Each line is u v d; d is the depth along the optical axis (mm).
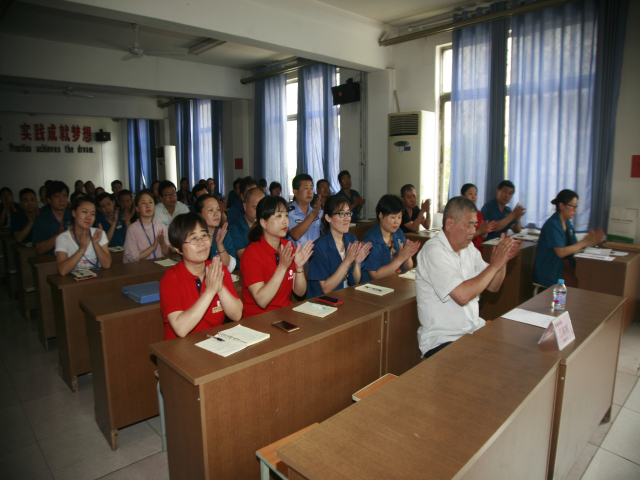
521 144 4434
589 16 3869
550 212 4324
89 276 2744
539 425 1430
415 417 1146
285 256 1963
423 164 5223
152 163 11492
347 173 5484
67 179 11953
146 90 6691
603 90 3812
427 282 2037
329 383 1808
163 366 1548
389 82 5566
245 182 4570
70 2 3250
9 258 4785
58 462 2080
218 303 1929
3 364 3178
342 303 2088
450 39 5066
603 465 2016
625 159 3865
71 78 5883
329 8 4680
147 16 3541
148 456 2135
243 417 1494
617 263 3254
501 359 1510
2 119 10828
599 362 1959
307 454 993
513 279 3617
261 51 6426
